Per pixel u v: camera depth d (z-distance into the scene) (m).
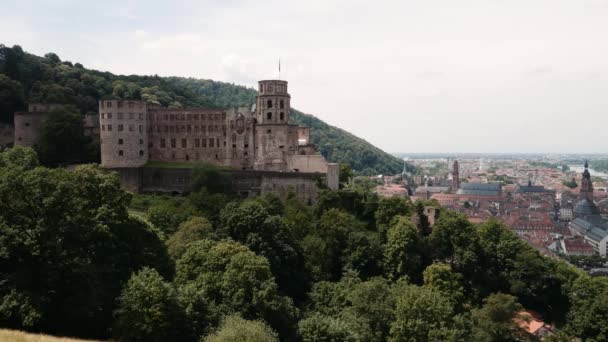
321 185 185.75
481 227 174.88
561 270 169.50
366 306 112.00
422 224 178.62
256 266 100.19
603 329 138.62
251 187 188.12
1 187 80.81
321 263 144.88
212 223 152.50
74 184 90.56
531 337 126.38
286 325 100.19
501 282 159.25
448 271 137.00
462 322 114.56
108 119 189.88
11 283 77.44
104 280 87.75
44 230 80.62
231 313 92.06
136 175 191.75
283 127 197.38
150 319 79.06
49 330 79.38
